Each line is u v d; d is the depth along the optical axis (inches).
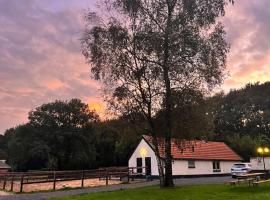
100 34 1114.7
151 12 1096.2
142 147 1807.3
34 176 1309.1
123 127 1140.5
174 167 1739.7
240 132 3169.3
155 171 1731.1
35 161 3026.6
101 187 1262.3
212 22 1069.8
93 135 3051.2
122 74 1104.8
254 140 2517.2
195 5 1056.8
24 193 1126.4
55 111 3100.4
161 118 1099.9
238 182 1037.2
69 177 1349.7
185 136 1118.4
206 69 1059.3
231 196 810.2
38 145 2888.8
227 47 1080.8
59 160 3006.9
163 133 1112.8
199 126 1093.1
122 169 1569.9
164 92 1082.1
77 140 3011.8
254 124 3216.0
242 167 1662.2
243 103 3422.7
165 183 1098.1
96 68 1118.4
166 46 1051.3
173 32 1044.5
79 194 1005.8
